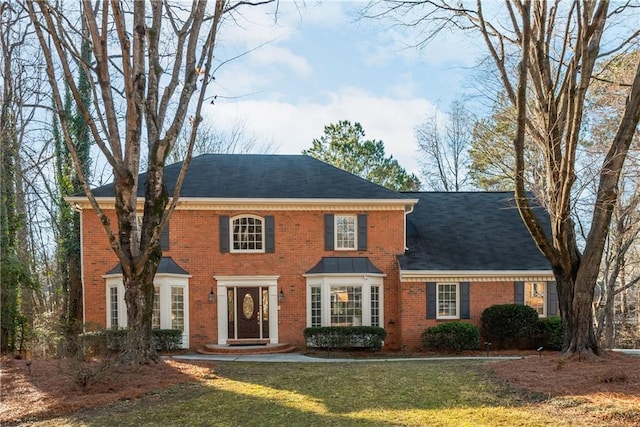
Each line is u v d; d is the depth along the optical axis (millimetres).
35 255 26312
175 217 18625
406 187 38188
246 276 18703
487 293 18469
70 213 22453
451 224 21234
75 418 8266
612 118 18078
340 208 19203
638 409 7484
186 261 18562
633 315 32219
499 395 8945
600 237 11180
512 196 23016
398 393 9359
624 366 10133
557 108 11609
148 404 8906
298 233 19078
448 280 18406
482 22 11727
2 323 17469
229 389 9883
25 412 8586
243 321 18750
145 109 12273
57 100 10836
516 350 17562
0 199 18531
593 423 7145
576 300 11430
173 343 17391
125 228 11508
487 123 31031
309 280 18812
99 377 10109
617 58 13594
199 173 20203
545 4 11078
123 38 10828
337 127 38281
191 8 12617
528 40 10102
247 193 18906
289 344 18516
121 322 17688
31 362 12641
